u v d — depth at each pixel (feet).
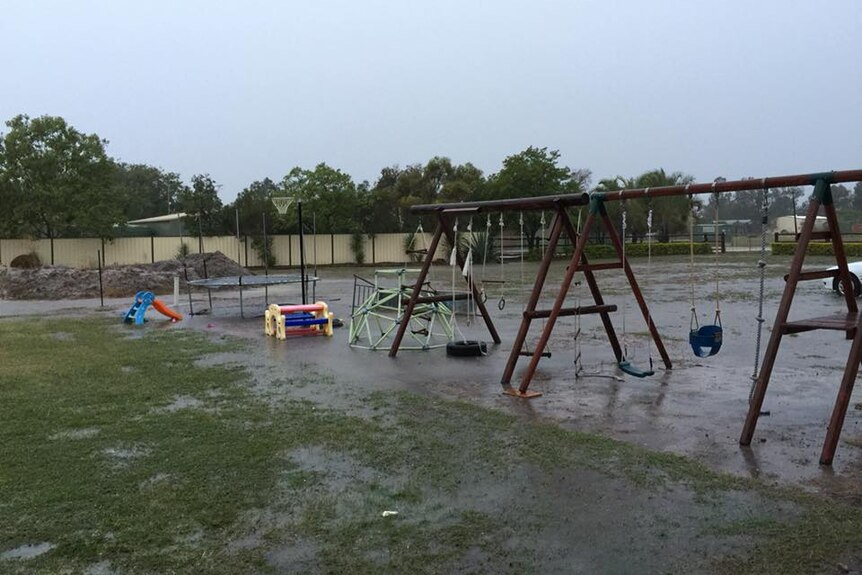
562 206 27.58
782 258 125.29
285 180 142.92
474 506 15.06
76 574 12.30
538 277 27.48
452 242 35.27
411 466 17.70
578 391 26.04
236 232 136.05
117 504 15.40
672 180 148.15
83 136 124.77
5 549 13.29
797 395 24.73
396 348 34.65
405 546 13.21
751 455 18.24
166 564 12.64
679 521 14.06
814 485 15.97
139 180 253.85
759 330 21.77
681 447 19.03
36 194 118.11
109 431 21.17
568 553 12.79
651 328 29.55
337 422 21.93
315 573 12.25
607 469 17.19
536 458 18.13
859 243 123.03
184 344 39.14
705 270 97.35
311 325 42.27
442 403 24.38
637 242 151.33
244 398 25.53
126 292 76.64
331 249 142.92
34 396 25.96
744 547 12.87
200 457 18.60
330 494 15.88
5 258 118.01
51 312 59.21
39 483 16.72
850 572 11.91
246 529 14.07
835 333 38.68
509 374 27.45
